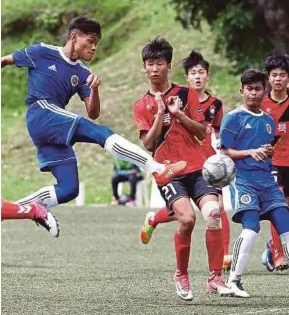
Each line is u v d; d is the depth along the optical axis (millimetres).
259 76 15148
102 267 19750
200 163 14414
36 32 68062
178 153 14367
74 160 14078
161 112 13977
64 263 20688
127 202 45094
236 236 28219
